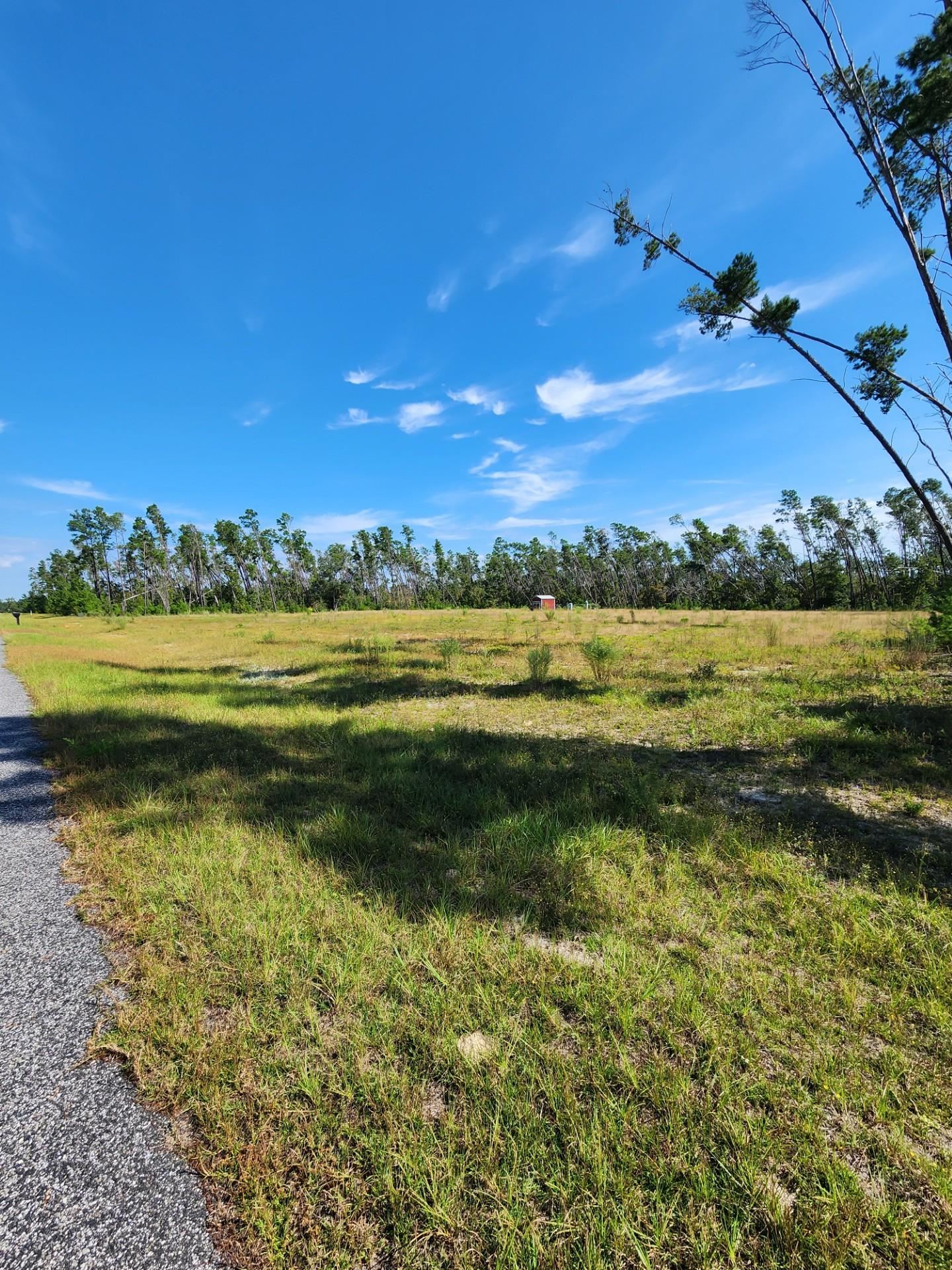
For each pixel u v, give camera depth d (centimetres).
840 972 232
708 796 435
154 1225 144
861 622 1962
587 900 289
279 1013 214
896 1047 193
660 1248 133
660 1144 158
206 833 379
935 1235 137
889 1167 153
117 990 235
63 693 1018
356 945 252
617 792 441
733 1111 166
